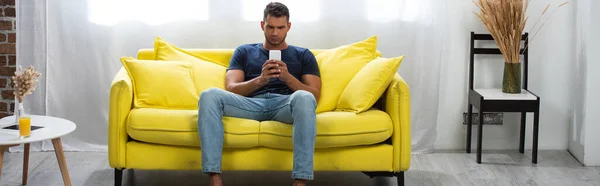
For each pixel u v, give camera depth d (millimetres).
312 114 2840
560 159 3834
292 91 3273
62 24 3812
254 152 3000
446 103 4027
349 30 3854
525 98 3643
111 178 3381
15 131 2824
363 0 3812
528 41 3908
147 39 3848
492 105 3652
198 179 3367
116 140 3010
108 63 3855
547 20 3908
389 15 3824
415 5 3812
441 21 3814
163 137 2961
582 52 3744
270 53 3109
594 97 3615
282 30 3297
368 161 3020
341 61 3367
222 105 2941
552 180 3400
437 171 3564
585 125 3654
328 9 3828
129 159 3031
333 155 3006
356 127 2947
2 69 3951
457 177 3451
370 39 3451
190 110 3121
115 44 3850
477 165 3691
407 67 3881
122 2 3805
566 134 4055
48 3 3793
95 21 3816
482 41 3961
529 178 3434
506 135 4055
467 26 3926
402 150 3020
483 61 3988
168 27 3850
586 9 3660
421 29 3828
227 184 3299
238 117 3031
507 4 3662
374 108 3195
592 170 3594
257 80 3125
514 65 3748
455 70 3986
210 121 2861
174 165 3031
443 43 3898
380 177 3441
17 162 3662
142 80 3189
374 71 3102
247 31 3881
